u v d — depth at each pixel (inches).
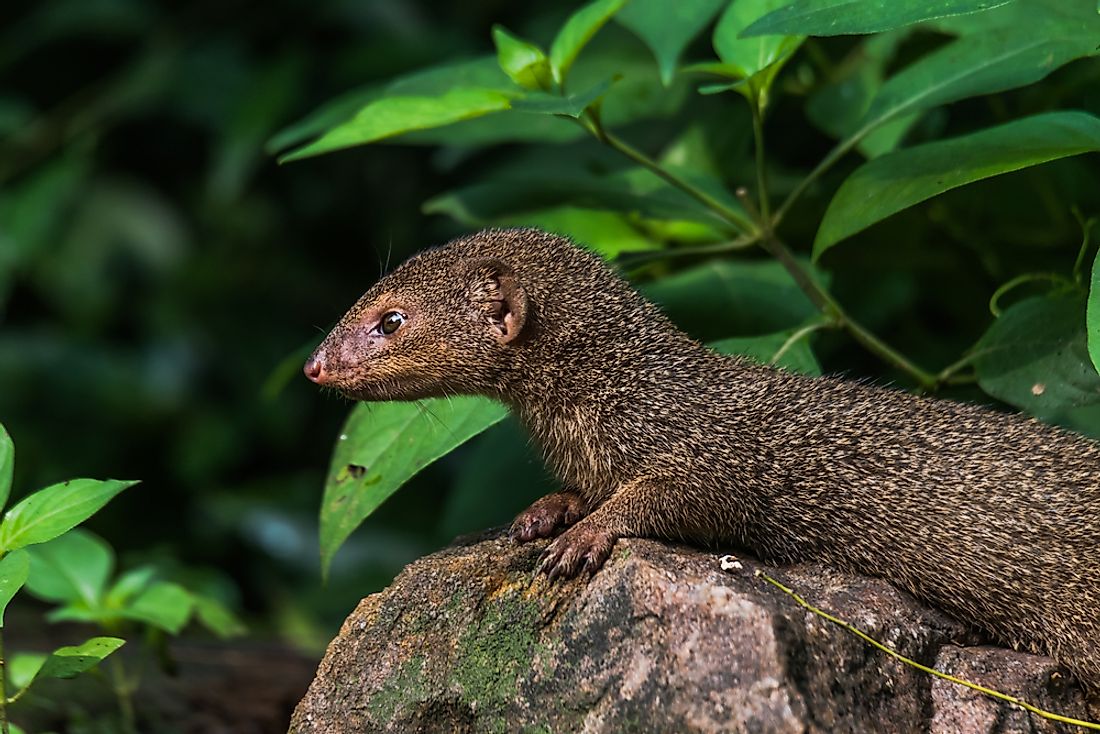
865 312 517.0
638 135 600.7
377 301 377.1
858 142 429.4
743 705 268.1
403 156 786.8
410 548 676.7
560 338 363.6
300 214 798.5
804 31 334.3
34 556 432.8
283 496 700.0
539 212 454.3
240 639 589.3
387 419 387.2
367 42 722.2
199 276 778.8
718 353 369.1
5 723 328.8
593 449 358.3
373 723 313.9
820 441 345.4
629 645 288.5
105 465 745.6
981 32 402.0
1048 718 296.7
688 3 408.8
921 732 287.4
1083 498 333.4
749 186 503.5
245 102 688.4
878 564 341.1
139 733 430.9
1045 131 363.9
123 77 754.2
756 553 352.8
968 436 344.8
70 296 764.6
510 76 396.2
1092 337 294.4
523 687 300.0
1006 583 331.3
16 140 750.5
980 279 498.0
